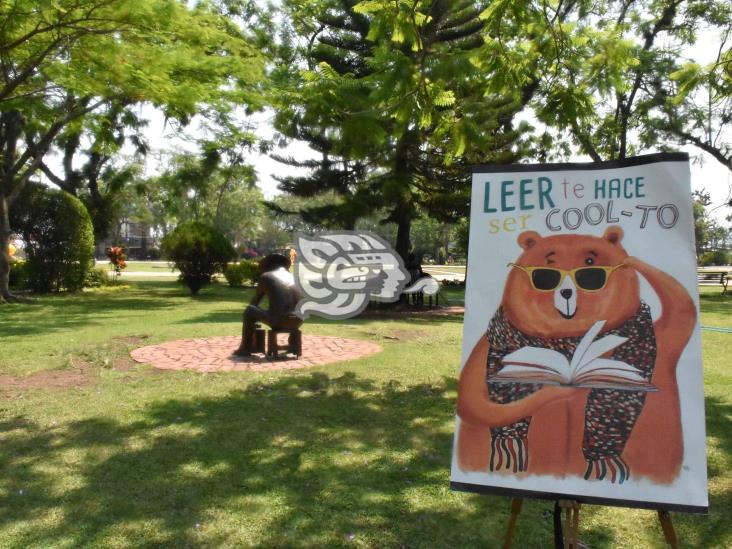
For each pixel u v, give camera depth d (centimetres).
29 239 1622
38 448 387
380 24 428
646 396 221
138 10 580
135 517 293
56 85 855
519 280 243
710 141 1501
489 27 462
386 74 446
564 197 244
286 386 562
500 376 237
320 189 1410
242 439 411
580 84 503
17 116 1507
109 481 336
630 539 282
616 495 215
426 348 785
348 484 337
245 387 554
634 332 227
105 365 639
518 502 240
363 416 469
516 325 239
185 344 788
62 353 703
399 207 1377
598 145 1622
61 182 2022
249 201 5178
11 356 684
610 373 226
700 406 215
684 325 222
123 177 2091
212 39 750
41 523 285
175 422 445
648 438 217
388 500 317
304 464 366
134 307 1296
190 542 270
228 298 1572
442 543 274
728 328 1005
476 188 255
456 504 314
